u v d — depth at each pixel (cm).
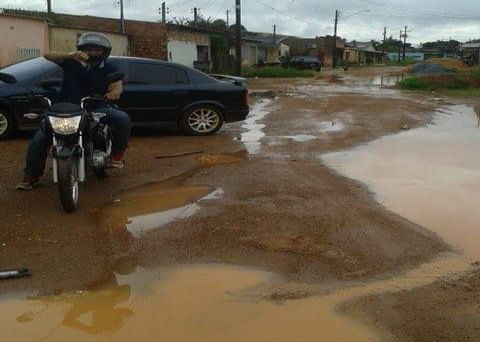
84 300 370
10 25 1991
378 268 422
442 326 337
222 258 438
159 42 2992
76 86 593
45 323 341
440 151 884
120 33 2831
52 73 904
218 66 3700
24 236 479
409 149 901
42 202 576
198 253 447
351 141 969
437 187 659
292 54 7806
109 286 389
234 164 767
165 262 430
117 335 328
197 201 585
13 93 885
